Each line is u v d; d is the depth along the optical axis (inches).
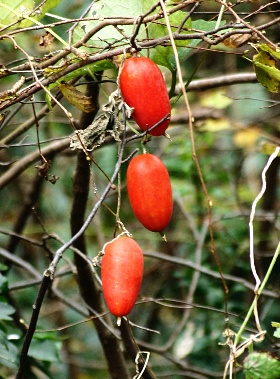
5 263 70.4
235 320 73.9
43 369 59.3
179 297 83.8
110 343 60.0
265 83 47.8
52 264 42.1
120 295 42.2
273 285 79.7
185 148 83.0
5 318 55.6
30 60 46.2
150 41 46.0
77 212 57.6
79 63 46.6
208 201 43.4
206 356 77.2
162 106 43.3
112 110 44.1
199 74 84.5
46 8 52.0
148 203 43.2
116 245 42.8
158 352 68.0
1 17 51.3
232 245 80.8
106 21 47.1
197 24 50.3
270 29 68.9
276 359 43.8
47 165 48.5
